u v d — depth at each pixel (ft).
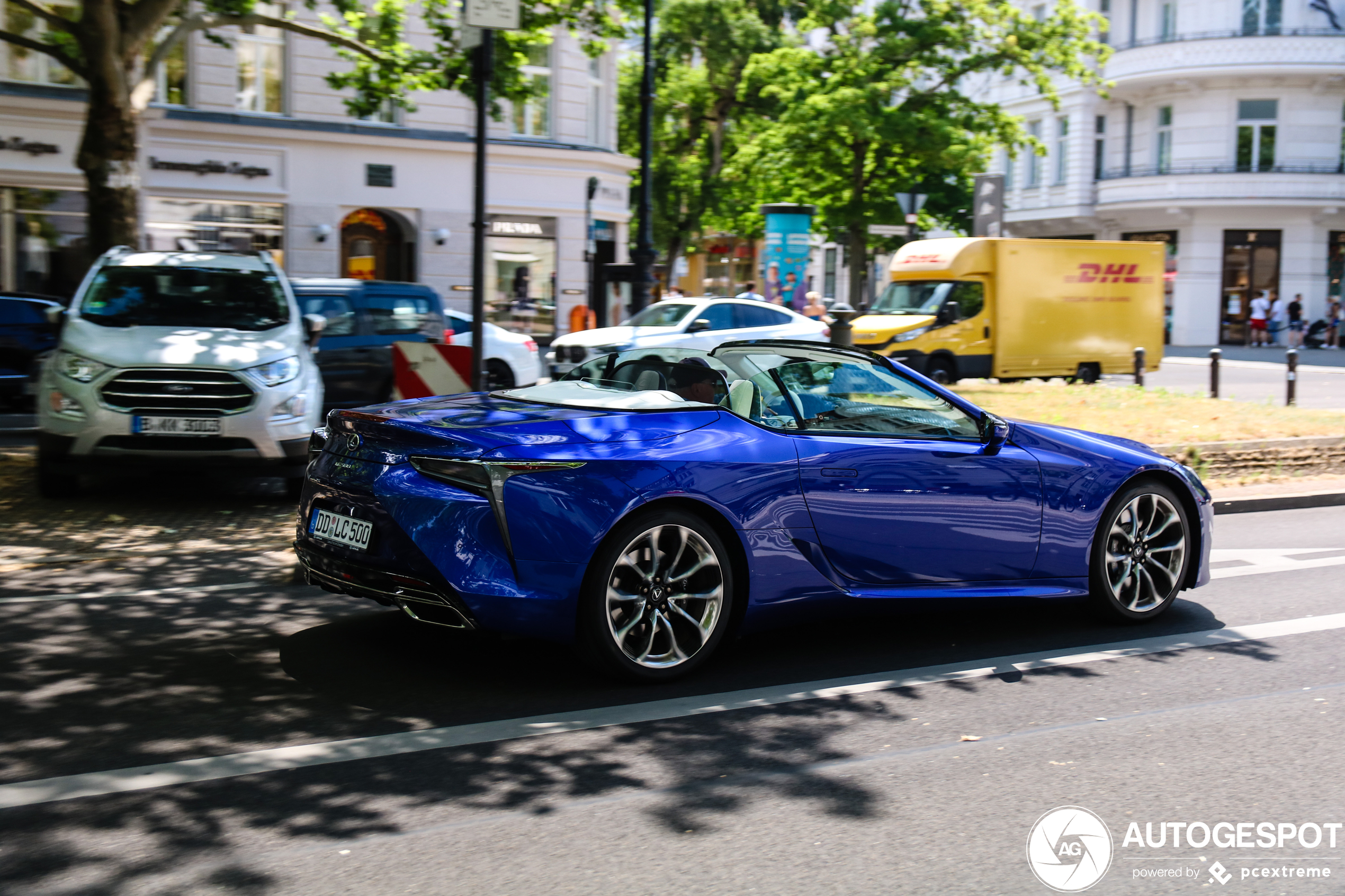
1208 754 14.26
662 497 16.16
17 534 26.58
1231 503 34.73
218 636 18.74
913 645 19.21
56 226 78.84
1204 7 125.90
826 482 17.54
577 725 14.87
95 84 42.32
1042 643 19.42
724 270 198.70
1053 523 19.62
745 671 17.48
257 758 13.52
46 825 11.62
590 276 98.99
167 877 10.56
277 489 34.55
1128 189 131.75
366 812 12.09
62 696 15.65
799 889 10.62
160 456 29.53
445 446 15.61
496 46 54.03
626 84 147.64
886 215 103.55
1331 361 104.37
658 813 12.21
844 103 97.55
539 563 15.48
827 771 13.52
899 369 19.40
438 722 14.87
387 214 91.56
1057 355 73.67
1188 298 130.52
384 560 15.75
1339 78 123.75
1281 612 21.75
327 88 86.63
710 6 135.64
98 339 30.40
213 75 82.99
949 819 12.23
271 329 32.45
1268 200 124.77
